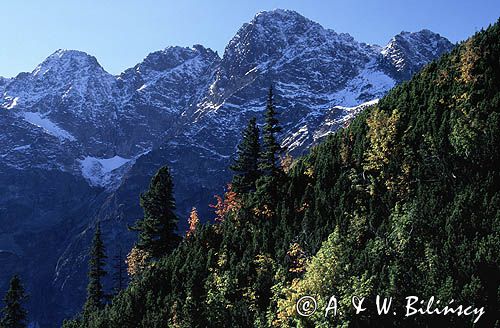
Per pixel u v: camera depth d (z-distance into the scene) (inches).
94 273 3415.4
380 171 2192.4
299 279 1750.7
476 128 1966.0
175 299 2201.0
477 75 2236.7
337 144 2578.7
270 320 1742.1
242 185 2901.1
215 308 1978.3
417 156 2114.9
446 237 1690.5
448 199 1860.2
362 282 1545.3
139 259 3102.9
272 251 2160.4
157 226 2888.8
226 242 2378.2
